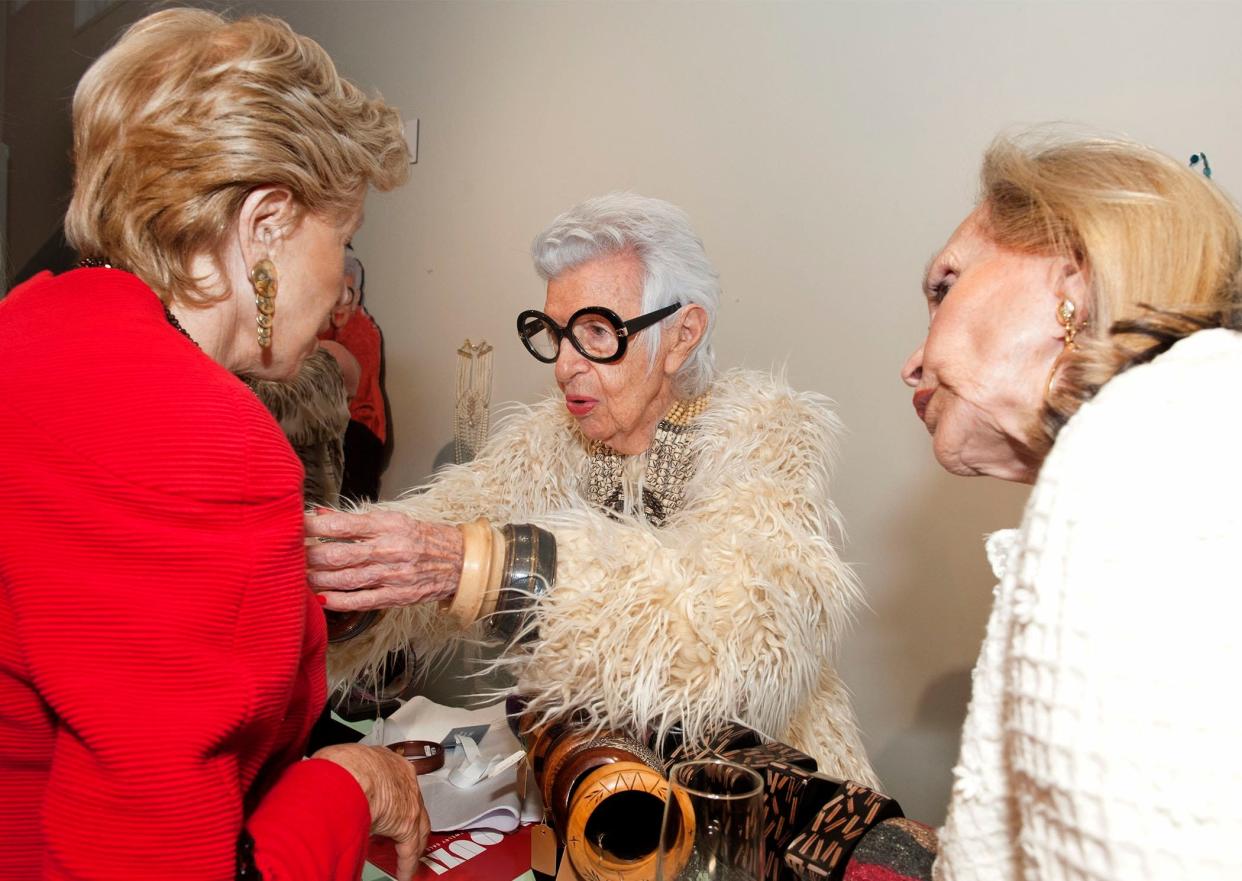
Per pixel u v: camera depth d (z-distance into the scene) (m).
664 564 0.94
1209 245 0.53
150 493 0.50
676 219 1.11
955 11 1.39
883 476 1.55
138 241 0.63
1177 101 1.18
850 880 0.63
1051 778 0.40
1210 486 0.38
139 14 3.18
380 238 2.59
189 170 0.62
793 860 0.67
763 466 1.05
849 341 1.56
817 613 0.99
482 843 0.99
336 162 0.69
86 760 0.49
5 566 0.50
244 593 0.52
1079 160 0.59
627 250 1.07
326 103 0.69
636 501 1.17
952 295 0.62
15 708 0.53
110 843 0.49
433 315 2.41
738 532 0.98
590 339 1.08
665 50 1.80
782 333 1.66
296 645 0.57
